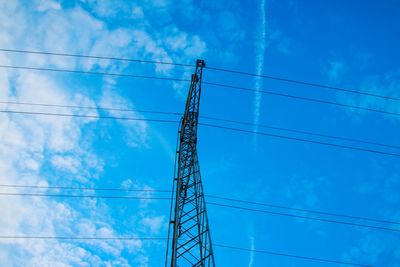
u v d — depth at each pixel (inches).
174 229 1021.8
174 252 984.9
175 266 969.5
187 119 1306.6
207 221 1078.4
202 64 1424.7
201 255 1023.0
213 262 1004.6
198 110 1339.8
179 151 1230.3
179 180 1155.3
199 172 1183.6
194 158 1218.6
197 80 1395.2
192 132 1282.0
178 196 1104.2
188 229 1079.6
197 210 1110.4
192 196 1144.2
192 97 1362.0
